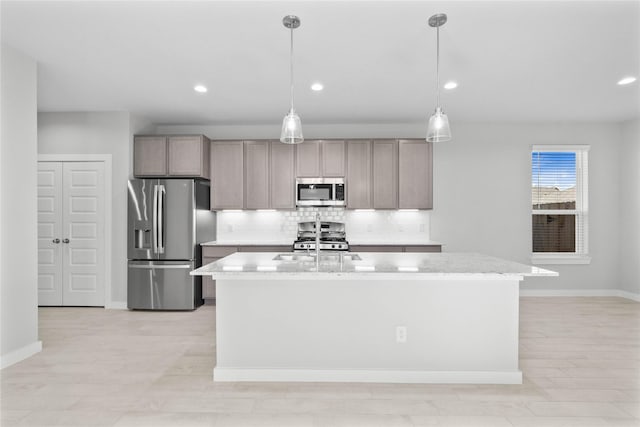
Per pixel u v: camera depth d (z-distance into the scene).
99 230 4.54
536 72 3.33
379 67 3.21
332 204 4.81
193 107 4.38
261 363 2.57
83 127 4.52
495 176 5.11
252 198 4.89
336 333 2.56
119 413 2.11
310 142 4.87
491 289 2.53
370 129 5.13
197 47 2.83
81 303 4.56
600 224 5.10
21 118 2.92
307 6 2.27
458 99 4.09
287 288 2.56
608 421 2.04
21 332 2.90
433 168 5.13
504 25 2.50
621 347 3.14
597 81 3.55
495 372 2.51
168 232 4.43
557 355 2.97
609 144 5.08
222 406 2.20
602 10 2.31
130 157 4.54
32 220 3.01
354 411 2.14
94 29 2.56
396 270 2.34
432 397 2.31
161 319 4.04
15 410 2.14
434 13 2.35
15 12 2.33
